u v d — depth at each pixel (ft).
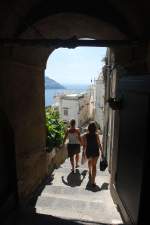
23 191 18.65
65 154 37.06
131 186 13.08
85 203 18.67
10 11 14.51
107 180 25.20
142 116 11.43
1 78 14.94
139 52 15.62
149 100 10.43
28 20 17.22
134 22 16.17
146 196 10.65
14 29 16.57
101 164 22.26
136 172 12.07
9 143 16.19
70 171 27.73
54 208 17.69
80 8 17.48
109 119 30.66
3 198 14.80
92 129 22.22
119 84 17.89
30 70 20.26
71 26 19.93
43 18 17.48
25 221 14.29
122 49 19.22
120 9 16.58
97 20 17.83
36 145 22.22
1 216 13.99
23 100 18.86
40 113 23.38
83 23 19.13
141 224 10.81
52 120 30.04
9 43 14.89
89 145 22.27
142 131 11.30
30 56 19.76
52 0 17.33
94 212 17.04
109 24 17.71
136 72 15.43
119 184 16.67
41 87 23.52
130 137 13.80
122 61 19.52
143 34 15.66
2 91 15.12
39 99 23.06
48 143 26.43
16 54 17.02
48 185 23.16
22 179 18.43
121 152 16.29
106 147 33.35
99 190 22.18
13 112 16.96
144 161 10.55
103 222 15.12
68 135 25.85
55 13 17.49
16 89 17.42
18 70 17.71
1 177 14.99
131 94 13.91
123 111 16.07
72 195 20.89
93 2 17.38
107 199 20.01
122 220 15.33
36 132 22.22
